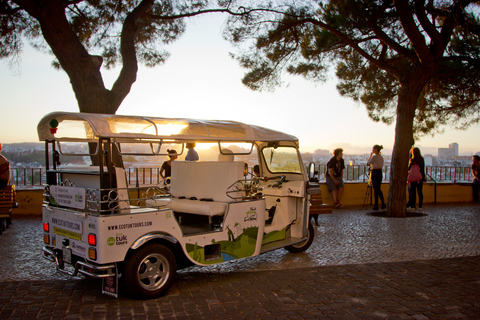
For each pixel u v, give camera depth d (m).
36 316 4.19
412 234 8.69
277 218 6.88
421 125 14.87
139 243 4.64
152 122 4.95
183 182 6.41
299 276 5.68
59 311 4.33
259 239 6.01
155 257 4.86
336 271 5.91
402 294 4.92
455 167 15.62
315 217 9.66
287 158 7.21
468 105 13.77
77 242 4.74
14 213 10.45
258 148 7.57
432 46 10.66
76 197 4.77
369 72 13.39
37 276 5.56
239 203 5.72
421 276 5.67
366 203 13.56
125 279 4.61
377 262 6.43
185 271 5.95
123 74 9.21
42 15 7.93
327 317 4.21
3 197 8.25
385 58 12.50
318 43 10.95
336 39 11.14
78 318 4.14
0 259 6.41
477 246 7.59
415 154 12.48
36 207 10.63
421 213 11.69
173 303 4.61
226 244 5.57
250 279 5.54
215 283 5.37
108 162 4.56
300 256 6.82
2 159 8.30
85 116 4.60
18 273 5.68
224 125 5.82
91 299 4.71
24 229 8.73
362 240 8.06
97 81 8.66
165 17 10.80
